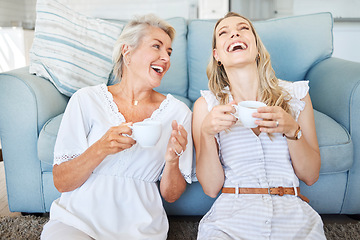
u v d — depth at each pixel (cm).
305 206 121
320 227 118
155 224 120
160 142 126
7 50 414
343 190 166
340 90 172
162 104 130
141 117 129
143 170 123
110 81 210
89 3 475
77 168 112
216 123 112
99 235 111
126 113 128
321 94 191
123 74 130
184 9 475
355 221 174
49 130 158
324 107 184
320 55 218
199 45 222
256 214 116
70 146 120
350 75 173
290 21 220
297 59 216
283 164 125
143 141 103
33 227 164
